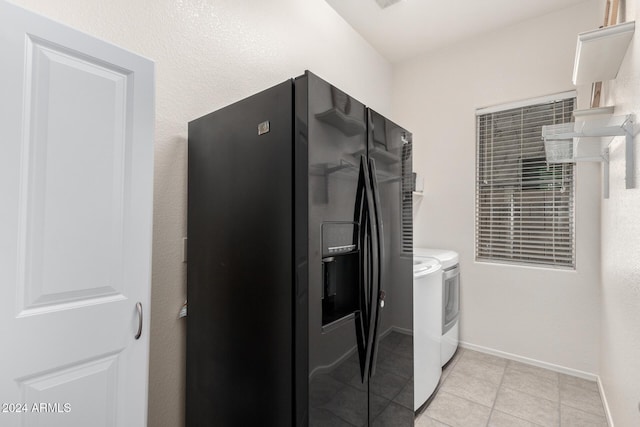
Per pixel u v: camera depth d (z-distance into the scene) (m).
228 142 1.30
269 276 1.12
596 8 2.45
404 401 1.68
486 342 2.88
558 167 2.63
